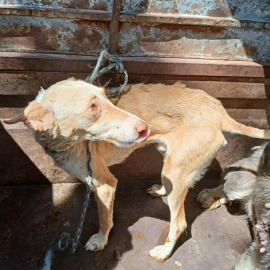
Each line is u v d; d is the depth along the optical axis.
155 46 0.73
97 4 0.66
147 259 0.77
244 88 0.80
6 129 0.75
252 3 0.71
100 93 0.55
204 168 0.72
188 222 0.85
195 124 0.68
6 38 0.67
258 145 0.91
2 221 0.79
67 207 0.84
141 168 0.90
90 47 0.71
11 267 0.72
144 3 0.67
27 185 0.88
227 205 0.91
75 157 0.62
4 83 0.70
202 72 0.75
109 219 0.72
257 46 0.77
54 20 0.66
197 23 0.70
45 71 0.69
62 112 0.53
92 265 0.74
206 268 0.77
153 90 0.68
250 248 0.71
